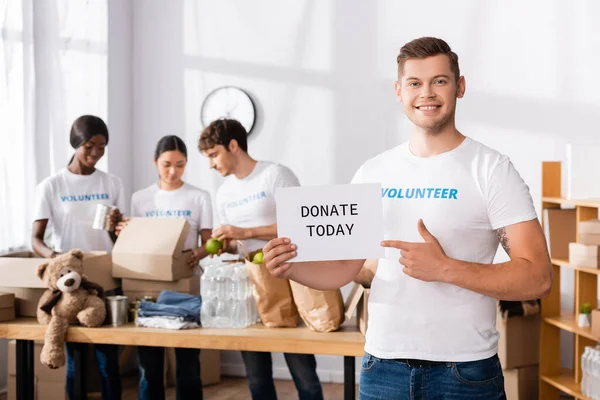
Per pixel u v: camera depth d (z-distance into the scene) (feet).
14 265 10.51
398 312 6.13
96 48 15.71
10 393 13.44
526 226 5.81
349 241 6.17
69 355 11.55
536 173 15.51
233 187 11.16
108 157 15.99
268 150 16.60
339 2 16.17
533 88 15.46
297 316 9.89
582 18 15.23
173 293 10.25
